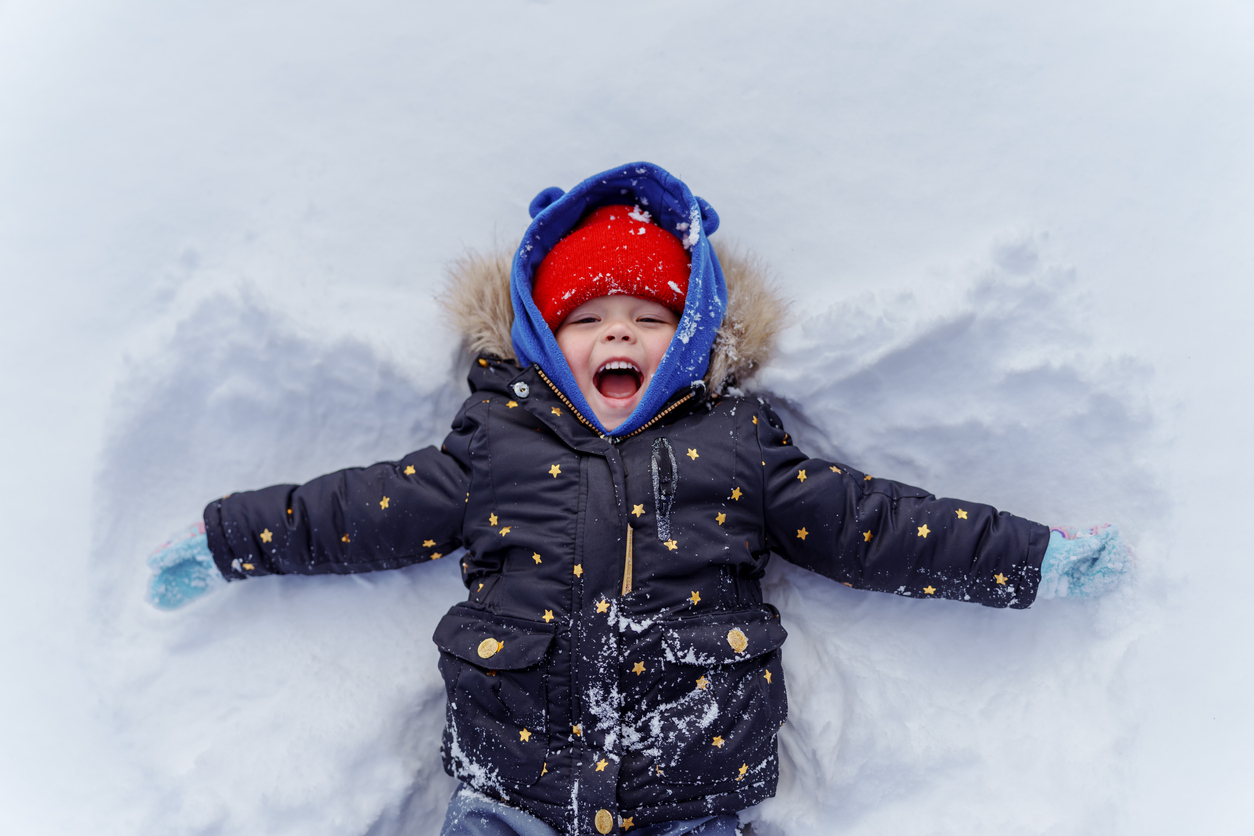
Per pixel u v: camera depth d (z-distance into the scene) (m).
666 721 1.26
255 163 1.72
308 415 1.62
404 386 1.59
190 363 1.60
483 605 1.34
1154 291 1.57
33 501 1.61
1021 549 1.36
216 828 1.41
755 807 1.49
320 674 1.54
